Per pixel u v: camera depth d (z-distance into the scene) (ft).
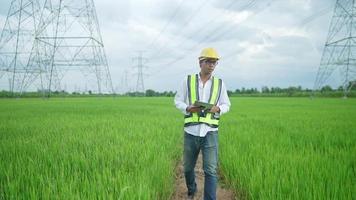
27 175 13.05
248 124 35.32
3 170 13.58
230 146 20.49
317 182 12.25
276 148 19.51
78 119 39.99
